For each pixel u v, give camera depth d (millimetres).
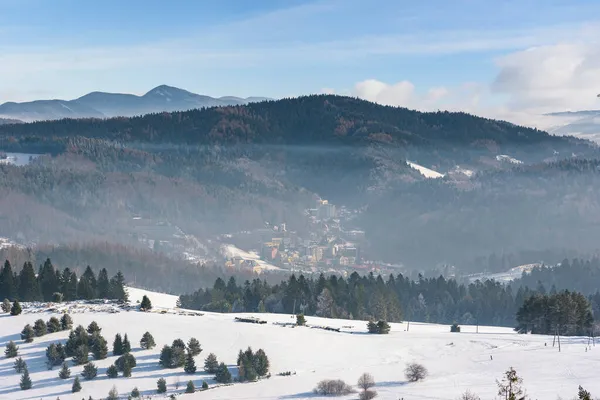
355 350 133250
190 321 149250
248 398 105062
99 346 122812
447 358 126500
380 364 123875
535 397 97188
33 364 121062
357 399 103375
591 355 121750
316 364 124062
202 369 119375
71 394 108125
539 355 123875
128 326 142000
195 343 125812
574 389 100688
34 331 133500
